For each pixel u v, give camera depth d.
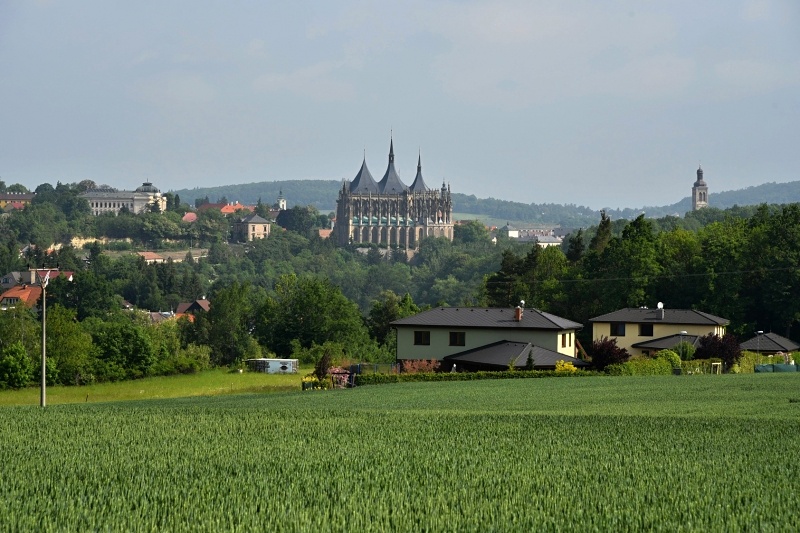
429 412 71.69
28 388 139.00
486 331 132.88
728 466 44.62
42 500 34.75
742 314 182.00
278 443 51.50
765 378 112.38
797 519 33.62
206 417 67.00
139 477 39.78
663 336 153.00
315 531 31.05
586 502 35.91
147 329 190.25
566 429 59.12
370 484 38.81
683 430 58.75
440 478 40.47
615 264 194.50
